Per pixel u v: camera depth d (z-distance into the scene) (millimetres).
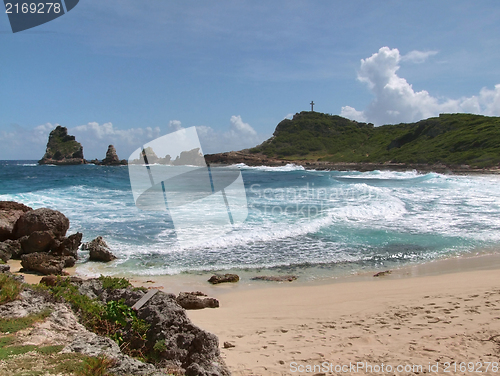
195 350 3203
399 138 69000
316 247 10414
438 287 6992
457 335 4504
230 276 7945
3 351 2551
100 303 3646
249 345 4527
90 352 2680
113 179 28000
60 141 98562
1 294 3330
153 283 7750
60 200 17469
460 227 12773
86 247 10102
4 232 9812
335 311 5926
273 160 77062
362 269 8695
